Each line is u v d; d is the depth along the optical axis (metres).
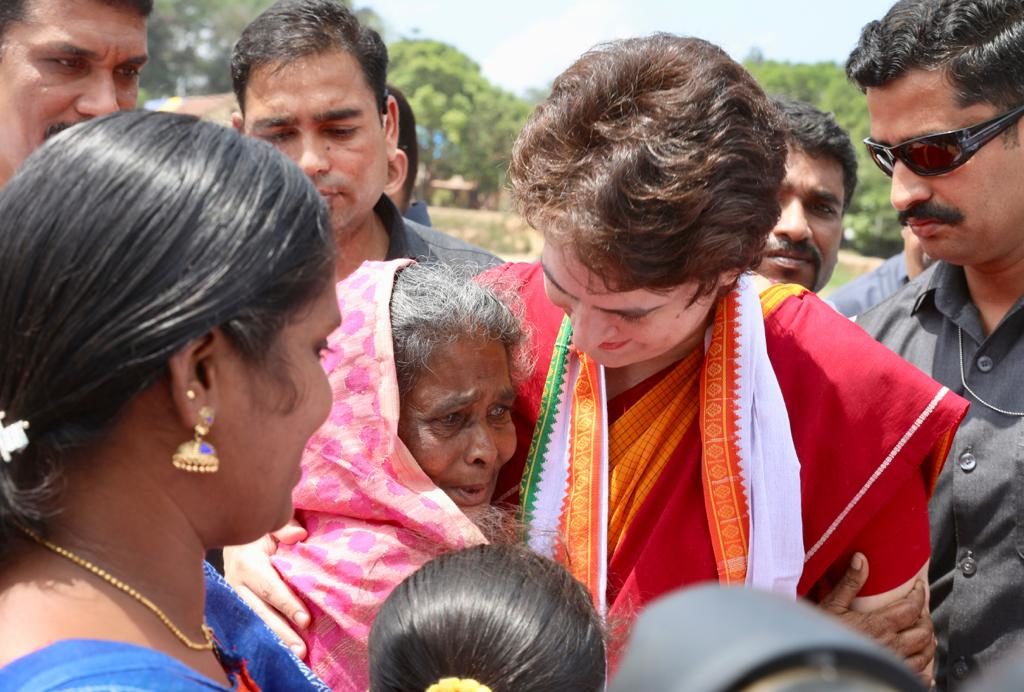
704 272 1.63
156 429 1.04
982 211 2.28
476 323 1.91
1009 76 2.19
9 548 1.05
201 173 1.01
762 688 0.39
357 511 1.90
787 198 3.43
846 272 24.94
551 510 2.00
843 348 1.99
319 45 2.78
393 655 1.47
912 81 2.25
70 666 0.95
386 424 1.88
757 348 1.94
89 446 1.02
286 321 1.06
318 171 2.79
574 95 1.67
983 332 2.49
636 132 1.58
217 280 0.99
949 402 1.95
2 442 1.01
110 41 2.63
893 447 1.95
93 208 0.98
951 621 2.39
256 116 2.83
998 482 2.34
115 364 0.97
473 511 1.98
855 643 0.40
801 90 55.50
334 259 1.10
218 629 1.37
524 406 2.09
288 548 1.97
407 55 56.31
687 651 0.40
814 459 1.95
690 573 1.93
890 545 1.99
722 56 1.70
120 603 1.05
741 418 1.90
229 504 1.11
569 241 1.61
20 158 2.67
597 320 1.75
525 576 1.52
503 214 34.03
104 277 0.97
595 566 1.93
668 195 1.54
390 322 1.91
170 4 64.38
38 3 2.57
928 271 2.73
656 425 1.99
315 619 1.89
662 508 1.98
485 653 1.42
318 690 1.43
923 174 2.29
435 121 47.19
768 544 1.87
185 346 0.99
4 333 0.99
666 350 1.85
